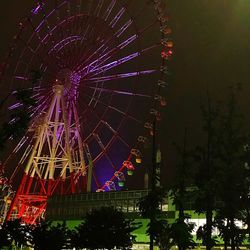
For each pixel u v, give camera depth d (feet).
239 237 115.85
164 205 207.51
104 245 98.32
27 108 61.93
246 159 117.60
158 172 123.65
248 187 116.47
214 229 135.33
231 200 115.24
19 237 56.34
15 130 59.06
